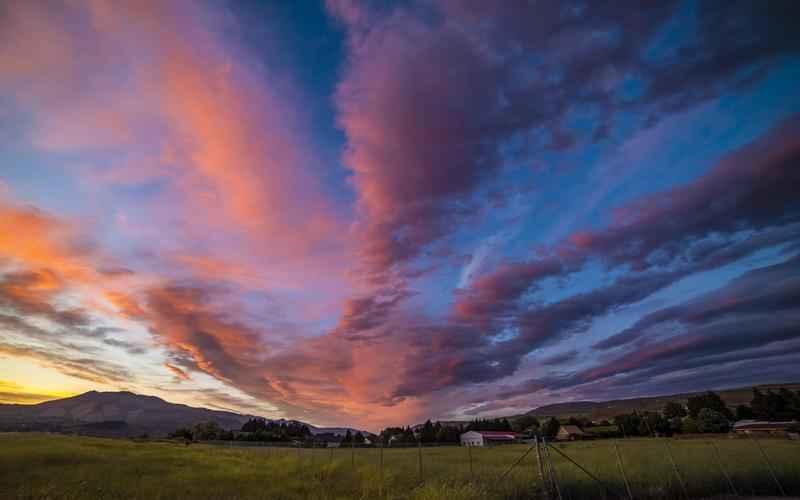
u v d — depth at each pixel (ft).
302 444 198.59
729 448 106.42
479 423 375.45
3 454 70.54
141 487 49.96
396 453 132.05
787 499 59.47
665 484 59.21
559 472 62.69
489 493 50.93
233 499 46.62
